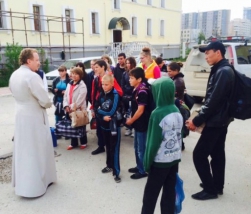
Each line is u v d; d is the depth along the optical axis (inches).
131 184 133.0
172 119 86.4
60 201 119.0
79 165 156.1
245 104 103.3
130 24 1014.4
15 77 116.4
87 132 218.5
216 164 118.6
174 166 94.0
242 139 196.5
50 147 129.0
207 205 113.4
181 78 145.1
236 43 273.4
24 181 119.9
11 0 624.4
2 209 114.0
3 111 302.2
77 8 792.3
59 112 191.6
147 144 88.4
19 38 651.5
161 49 1210.0
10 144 194.4
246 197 119.7
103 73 157.5
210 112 103.4
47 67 591.5
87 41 839.1
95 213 109.8
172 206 95.2
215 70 105.7
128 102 164.9
